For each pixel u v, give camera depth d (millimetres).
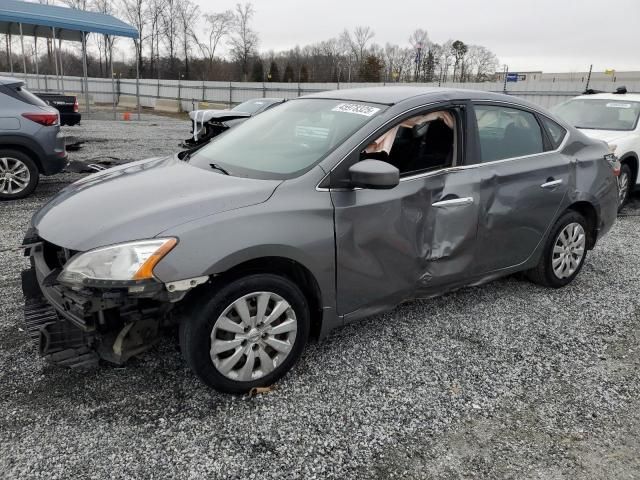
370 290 3059
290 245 2648
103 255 2373
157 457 2291
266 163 3090
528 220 3809
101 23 20828
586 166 4215
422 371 3049
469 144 3443
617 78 45688
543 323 3723
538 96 26547
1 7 18734
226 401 2699
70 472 2184
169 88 38594
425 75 67625
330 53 74125
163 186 2895
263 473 2223
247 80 61344
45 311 2980
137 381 2838
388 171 2689
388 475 2238
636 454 2406
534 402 2787
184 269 2383
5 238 5297
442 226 3287
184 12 62688
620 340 3514
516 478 2242
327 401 2732
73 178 8812
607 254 5422
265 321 2713
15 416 2514
